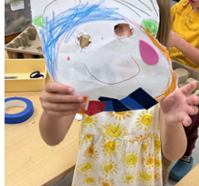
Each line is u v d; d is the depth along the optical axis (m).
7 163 0.57
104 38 0.28
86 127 0.60
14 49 0.86
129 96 0.30
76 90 0.30
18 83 0.78
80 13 0.29
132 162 0.62
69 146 0.63
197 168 0.57
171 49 1.04
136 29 0.29
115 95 0.30
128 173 0.62
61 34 0.29
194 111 0.36
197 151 1.29
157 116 0.59
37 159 0.59
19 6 0.98
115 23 0.28
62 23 0.29
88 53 0.28
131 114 0.58
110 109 0.32
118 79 0.29
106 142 0.60
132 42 0.28
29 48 0.89
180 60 1.02
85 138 0.61
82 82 0.29
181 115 0.36
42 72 0.85
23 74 0.84
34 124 0.68
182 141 0.56
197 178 0.54
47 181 0.54
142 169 0.65
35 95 0.79
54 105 0.33
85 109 0.33
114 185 0.66
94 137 0.61
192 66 1.00
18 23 1.03
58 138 0.54
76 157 0.61
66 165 0.58
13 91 0.80
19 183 0.53
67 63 0.29
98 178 0.65
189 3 1.01
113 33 0.28
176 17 1.09
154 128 0.61
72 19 0.29
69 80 0.29
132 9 0.29
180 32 1.06
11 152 0.60
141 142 0.61
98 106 0.32
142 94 0.30
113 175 0.64
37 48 0.90
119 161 0.62
